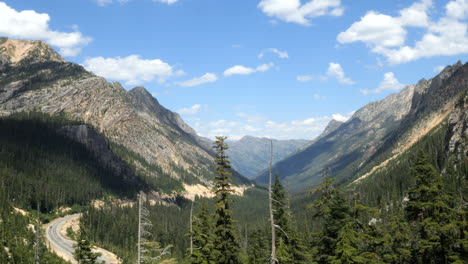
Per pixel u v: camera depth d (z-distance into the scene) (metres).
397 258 34.66
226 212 38.06
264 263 51.16
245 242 84.31
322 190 33.81
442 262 31.70
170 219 196.62
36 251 90.50
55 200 194.88
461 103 154.00
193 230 43.38
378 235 34.62
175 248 129.88
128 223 164.00
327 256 31.97
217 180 37.97
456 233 31.77
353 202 33.97
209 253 40.31
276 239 42.06
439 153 156.38
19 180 185.38
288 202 46.75
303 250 44.72
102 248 136.88
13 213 126.31
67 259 106.75
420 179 33.28
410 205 33.50
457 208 34.50
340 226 31.31
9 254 90.88
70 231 145.62
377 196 156.75
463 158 121.75
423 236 32.91
